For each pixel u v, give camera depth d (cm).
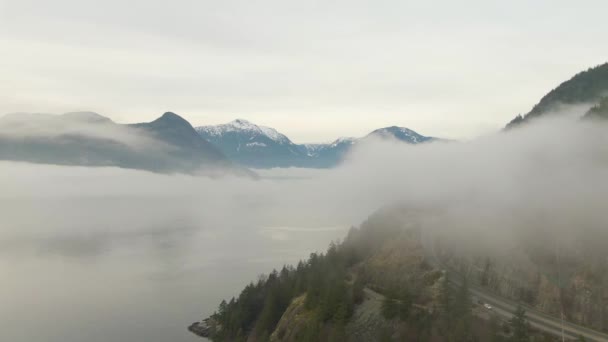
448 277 14750
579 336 10238
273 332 15288
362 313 13188
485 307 12219
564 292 12462
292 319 14600
